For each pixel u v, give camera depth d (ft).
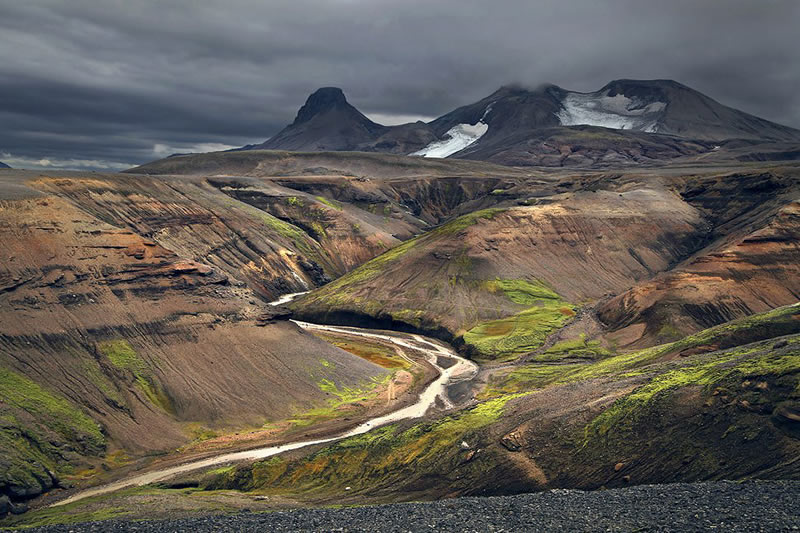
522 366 513.04
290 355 459.73
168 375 394.52
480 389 460.96
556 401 290.56
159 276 449.89
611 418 246.88
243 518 169.27
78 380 359.46
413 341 637.30
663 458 216.74
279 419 398.62
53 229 424.87
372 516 163.84
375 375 494.18
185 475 309.01
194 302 450.71
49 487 289.74
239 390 409.28
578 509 153.79
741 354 276.41
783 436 201.57
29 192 447.01
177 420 373.81
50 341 368.27
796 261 609.83
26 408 323.16
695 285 585.22
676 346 387.55
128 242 454.81
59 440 317.42
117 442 340.39
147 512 236.22
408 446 291.79
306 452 315.58
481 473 247.91
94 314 397.80
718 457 206.18
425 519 156.15
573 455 238.27
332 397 437.99
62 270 406.41
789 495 148.05
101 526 165.48
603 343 552.00
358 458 293.84
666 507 147.84
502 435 266.98
